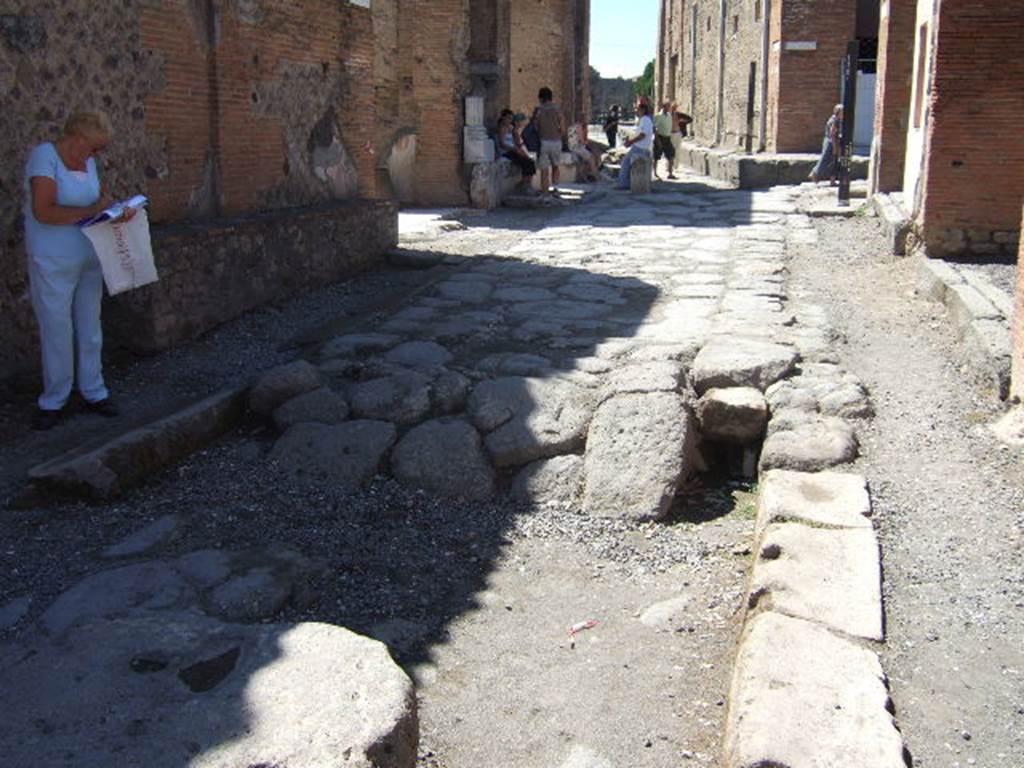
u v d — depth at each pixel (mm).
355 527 5004
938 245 9492
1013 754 3166
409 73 15430
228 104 8164
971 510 4770
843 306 8336
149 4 7164
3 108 5879
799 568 4098
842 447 5375
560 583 4574
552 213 15586
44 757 2693
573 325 7590
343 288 9227
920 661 3617
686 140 33500
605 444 5566
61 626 3773
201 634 3273
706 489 5594
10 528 4621
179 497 5105
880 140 13742
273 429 5965
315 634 3258
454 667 3891
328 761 2660
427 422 5840
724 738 3281
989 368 6102
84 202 5402
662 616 4254
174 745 2730
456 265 10211
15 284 6023
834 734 3010
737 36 26250
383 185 15375
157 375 6543
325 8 9734
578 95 24312
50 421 5574
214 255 7469
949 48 9164
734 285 9008
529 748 3414
